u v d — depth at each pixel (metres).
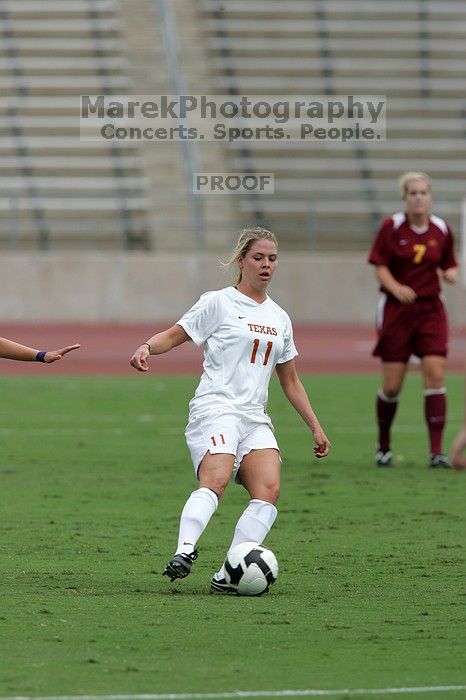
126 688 18.58
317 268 120.00
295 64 139.00
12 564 28.88
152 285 119.56
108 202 127.19
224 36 141.75
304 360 92.25
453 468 46.53
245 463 26.02
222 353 25.92
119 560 29.55
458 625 23.25
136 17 140.62
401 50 141.25
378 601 25.36
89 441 52.62
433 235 46.56
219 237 124.00
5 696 18.02
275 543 32.16
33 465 45.91
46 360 26.19
